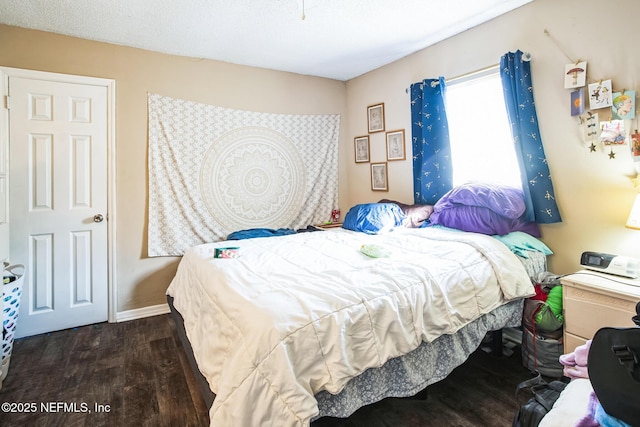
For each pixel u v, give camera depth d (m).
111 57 2.78
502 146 2.56
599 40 1.98
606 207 2.02
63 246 2.65
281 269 1.78
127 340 2.48
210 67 3.20
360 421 1.59
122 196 2.85
